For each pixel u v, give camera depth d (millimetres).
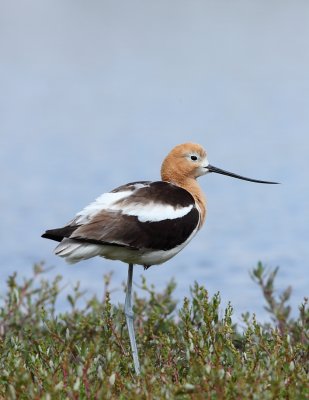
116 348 9953
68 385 8180
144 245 9766
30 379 8195
